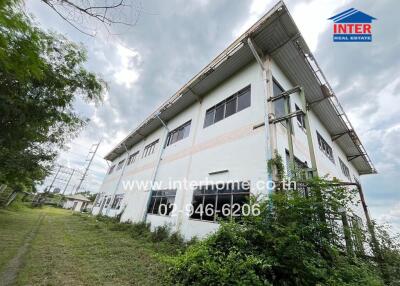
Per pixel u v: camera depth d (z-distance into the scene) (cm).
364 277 343
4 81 384
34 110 477
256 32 688
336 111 1046
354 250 418
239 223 459
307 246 367
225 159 724
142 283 387
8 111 423
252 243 409
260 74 738
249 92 761
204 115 976
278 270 364
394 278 388
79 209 3419
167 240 742
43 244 622
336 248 380
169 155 1146
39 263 444
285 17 636
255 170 599
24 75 294
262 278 329
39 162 793
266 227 410
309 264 335
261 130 636
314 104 988
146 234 864
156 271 445
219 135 810
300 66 808
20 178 900
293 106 823
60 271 410
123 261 511
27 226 937
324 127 1165
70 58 501
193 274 360
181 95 1095
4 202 1578
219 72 898
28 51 256
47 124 561
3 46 230
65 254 534
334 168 1099
